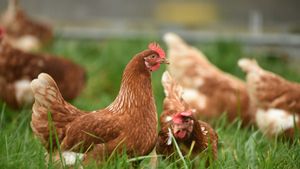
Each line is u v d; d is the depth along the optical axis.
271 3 18.44
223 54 13.80
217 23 18.50
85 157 6.32
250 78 9.09
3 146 6.48
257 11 18.45
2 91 9.59
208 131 7.00
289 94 8.84
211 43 14.59
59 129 6.43
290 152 7.00
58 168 6.23
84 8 18.78
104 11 18.86
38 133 6.48
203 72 10.54
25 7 18.81
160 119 7.61
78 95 10.45
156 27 17.92
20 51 9.74
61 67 10.05
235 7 18.67
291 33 17.47
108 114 6.53
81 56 13.79
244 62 9.36
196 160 6.70
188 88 10.62
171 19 18.97
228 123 10.09
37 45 14.50
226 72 13.01
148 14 18.92
